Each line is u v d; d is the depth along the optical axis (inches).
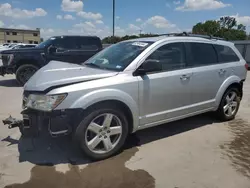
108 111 137.3
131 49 163.0
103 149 142.3
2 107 247.1
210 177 126.0
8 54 366.9
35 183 119.3
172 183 120.6
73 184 119.0
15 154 146.7
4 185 117.5
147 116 153.9
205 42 187.8
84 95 128.7
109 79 138.3
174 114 167.3
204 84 180.4
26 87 138.3
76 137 131.2
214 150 155.6
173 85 161.5
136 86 145.0
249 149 157.5
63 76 135.7
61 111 124.7
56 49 383.6
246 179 124.5
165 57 161.9
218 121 208.4
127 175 127.0
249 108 251.1
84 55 402.0
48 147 154.8
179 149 156.5
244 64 210.5
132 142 165.9
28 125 131.9
